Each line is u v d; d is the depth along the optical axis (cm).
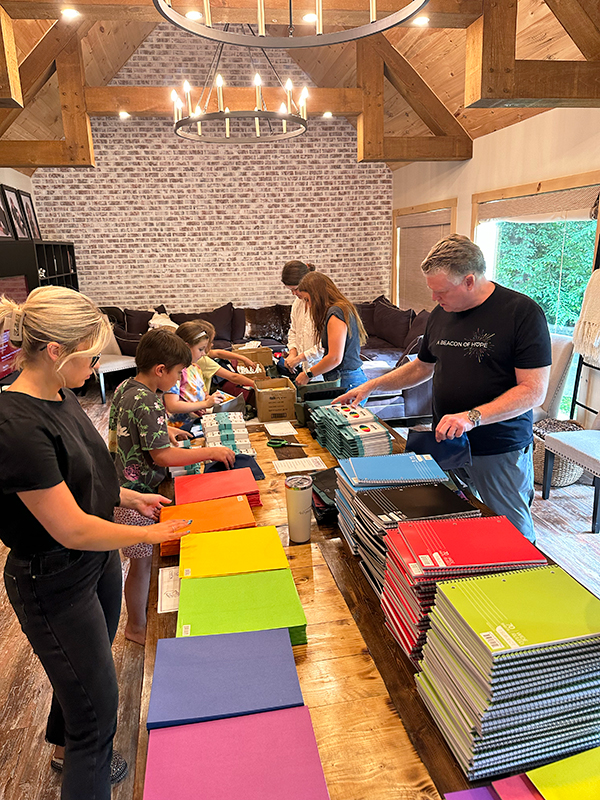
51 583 131
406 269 785
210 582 135
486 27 301
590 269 434
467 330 214
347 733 101
